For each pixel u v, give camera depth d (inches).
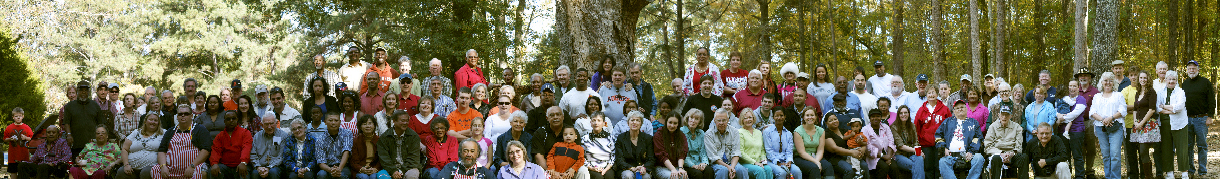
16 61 646.5
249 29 1537.9
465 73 387.5
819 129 318.7
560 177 286.2
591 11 442.0
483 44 800.9
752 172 305.0
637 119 297.9
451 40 802.8
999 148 321.1
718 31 1284.4
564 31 454.9
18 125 371.6
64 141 345.1
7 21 1036.5
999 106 338.6
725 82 387.2
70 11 1360.7
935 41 848.3
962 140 325.1
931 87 344.2
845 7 1059.9
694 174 302.0
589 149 297.9
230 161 305.0
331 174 292.0
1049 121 331.3
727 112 322.7
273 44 1457.9
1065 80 975.6
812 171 308.8
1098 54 504.1
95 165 330.3
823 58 1100.5
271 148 301.9
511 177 278.8
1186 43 834.8
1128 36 948.0
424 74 795.4
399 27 882.8
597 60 439.8
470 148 285.7
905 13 1066.7
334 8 848.9
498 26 833.5
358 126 299.1
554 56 949.8
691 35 1202.6
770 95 334.0
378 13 829.2
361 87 364.8
